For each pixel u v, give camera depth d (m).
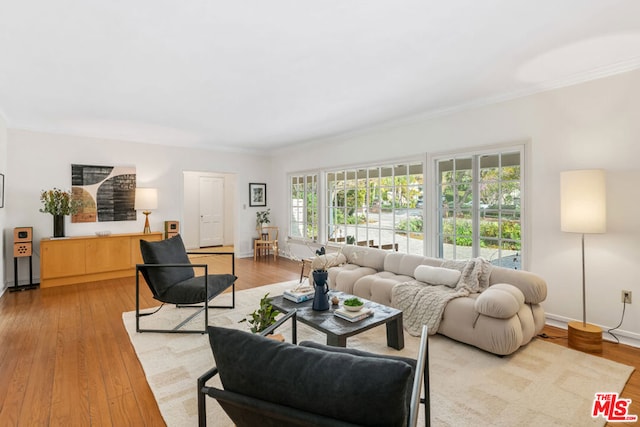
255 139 5.95
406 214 4.60
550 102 3.18
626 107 2.75
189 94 3.47
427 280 3.31
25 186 4.73
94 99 3.60
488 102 3.63
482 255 3.78
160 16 2.02
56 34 2.22
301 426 0.93
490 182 3.70
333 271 4.00
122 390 2.11
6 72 2.85
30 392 2.07
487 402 1.95
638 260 2.72
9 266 4.61
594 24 2.16
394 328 2.62
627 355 2.55
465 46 2.45
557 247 3.17
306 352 0.98
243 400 0.98
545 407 1.91
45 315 3.47
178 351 2.63
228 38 2.30
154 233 5.45
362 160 5.23
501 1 1.90
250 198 7.25
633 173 2.72
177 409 1.90
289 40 2.34
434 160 4.22
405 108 4.02
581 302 3.03
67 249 4.69
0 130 4.11
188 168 6.32
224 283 3.38
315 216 6.28
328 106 3.93
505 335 2.42
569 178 2.77
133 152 5.70
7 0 1.83
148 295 4.21
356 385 0.86
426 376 1.51
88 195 5.23
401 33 2.25
